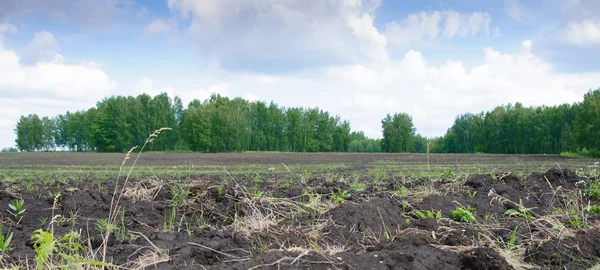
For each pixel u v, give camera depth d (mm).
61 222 4652
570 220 4680
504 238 4402
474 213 5473
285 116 83688
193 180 6812
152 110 75375
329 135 85625
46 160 30484
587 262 3525
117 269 3225
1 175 14258
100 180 11445
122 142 72875
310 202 5664
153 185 6637
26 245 3920
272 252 3193
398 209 5637
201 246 3719
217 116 69062
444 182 7574
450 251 3512
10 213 4984
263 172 15000
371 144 121375
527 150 69250
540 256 3744
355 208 5184
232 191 6109
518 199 6340
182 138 79250
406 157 36469
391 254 3223
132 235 4277
